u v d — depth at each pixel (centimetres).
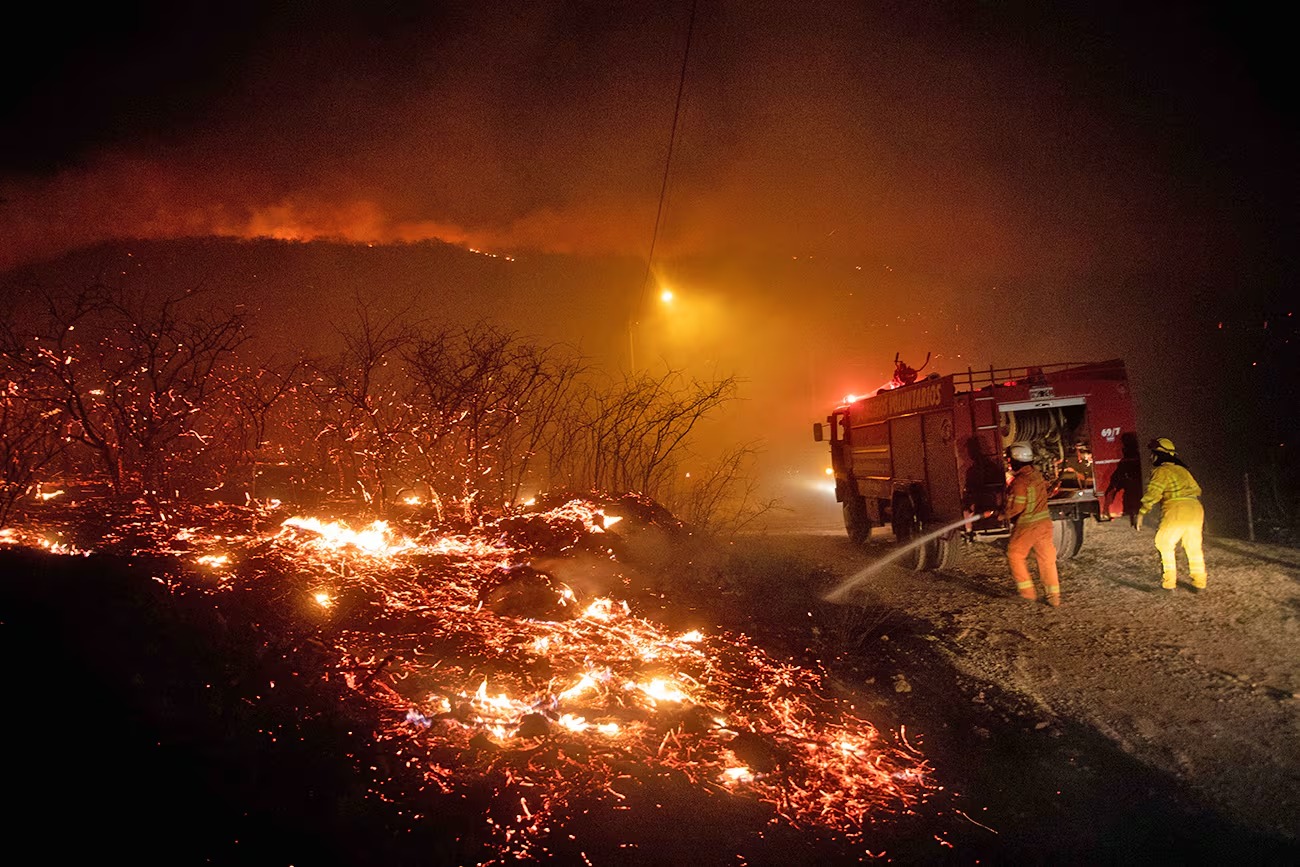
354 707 506
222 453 1095
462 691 564
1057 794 560
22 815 339
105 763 379
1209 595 1009
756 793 507
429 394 1083
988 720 681
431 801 428
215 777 392
